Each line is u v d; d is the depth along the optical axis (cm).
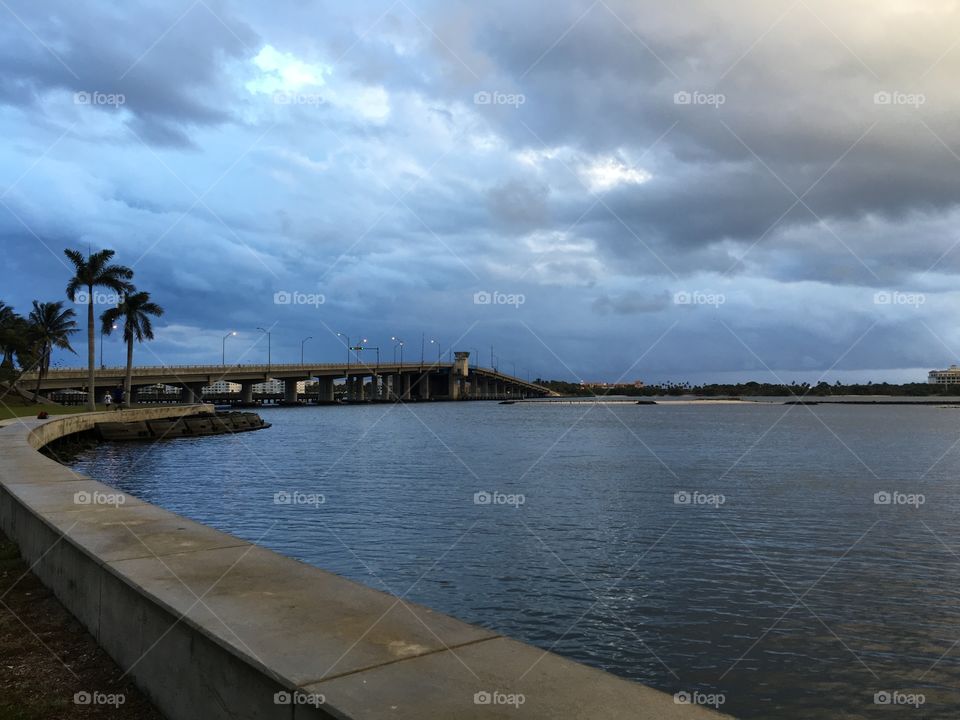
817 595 1526
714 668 1130
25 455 1802
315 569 634
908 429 9531
